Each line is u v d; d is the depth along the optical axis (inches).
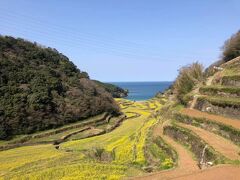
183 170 1064.8
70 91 3339.1
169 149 1366.9
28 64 3388.3
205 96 1723.7
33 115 2780.5
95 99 3469.5
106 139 2299.5
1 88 2829.7
